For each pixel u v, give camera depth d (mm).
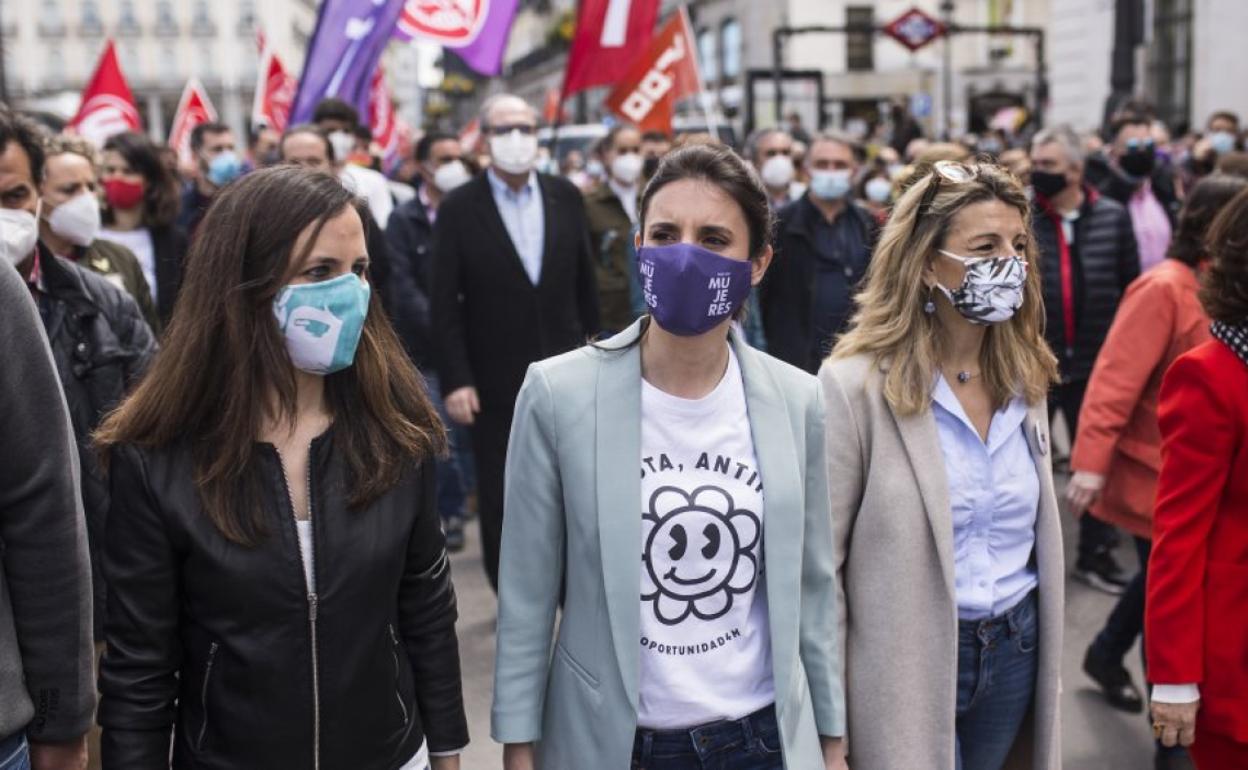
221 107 79938
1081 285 6062
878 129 25953
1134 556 6113
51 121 12953
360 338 2176
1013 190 2645
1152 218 7418
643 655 2174
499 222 5000
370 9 6863
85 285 3105
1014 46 39688
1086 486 4203
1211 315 2654
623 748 2131
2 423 2037
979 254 2596
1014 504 2658
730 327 2297
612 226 6762
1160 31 23266
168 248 5270
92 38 78562
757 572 2223
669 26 9086
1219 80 21906
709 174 2121
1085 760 4004
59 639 2105
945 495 2580
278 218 2027
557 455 2191
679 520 2160
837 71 39188
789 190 7695
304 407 2139
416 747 2197
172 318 2082
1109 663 4375
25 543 2076
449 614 2291
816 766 2258
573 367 2217
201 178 7020
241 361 2023
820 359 5566
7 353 2031
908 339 2645
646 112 9141
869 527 2607
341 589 2053
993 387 2711
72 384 2980
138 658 2018
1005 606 2660
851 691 2611
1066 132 6109
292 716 2018
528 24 61969
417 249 6926
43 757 2131
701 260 2080
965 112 39344
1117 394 4145
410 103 72500
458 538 6484
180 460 2035
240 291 2029
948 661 2564
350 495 2086
